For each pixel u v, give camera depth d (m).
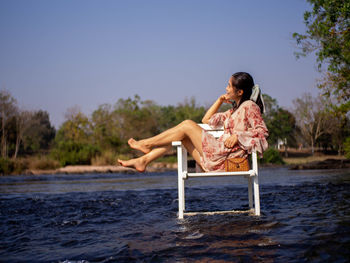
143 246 2.21
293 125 47.84
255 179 3.33
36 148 53.12
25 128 38.78
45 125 62.12
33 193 7.18
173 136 3.55
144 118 45.62
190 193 6.26
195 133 3.52
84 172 19.52
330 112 9.92
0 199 5.92
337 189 5.55
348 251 1.89
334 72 8.62
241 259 1.82
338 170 13.20
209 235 2.44
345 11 7.55
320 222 2.77
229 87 3.60
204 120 3.92
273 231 2.49
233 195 5.63
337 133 35.66
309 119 40.50
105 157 24.22
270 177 10.46
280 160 25.58
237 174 3.31
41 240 2.59
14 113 36.88
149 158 3.67
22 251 2.25
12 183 11.38
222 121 3.77
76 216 3.77
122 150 30.86
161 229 2.80
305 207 3.74
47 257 2.07
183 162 3.78
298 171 14.30
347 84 8.98
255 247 2.05
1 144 36.66
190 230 2.67
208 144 3.45
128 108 46.22
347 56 8.19
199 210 3.98
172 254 1.97
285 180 8.62
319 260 1.75
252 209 3.65
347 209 3.43
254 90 3.58
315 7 8.09
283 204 4.12
